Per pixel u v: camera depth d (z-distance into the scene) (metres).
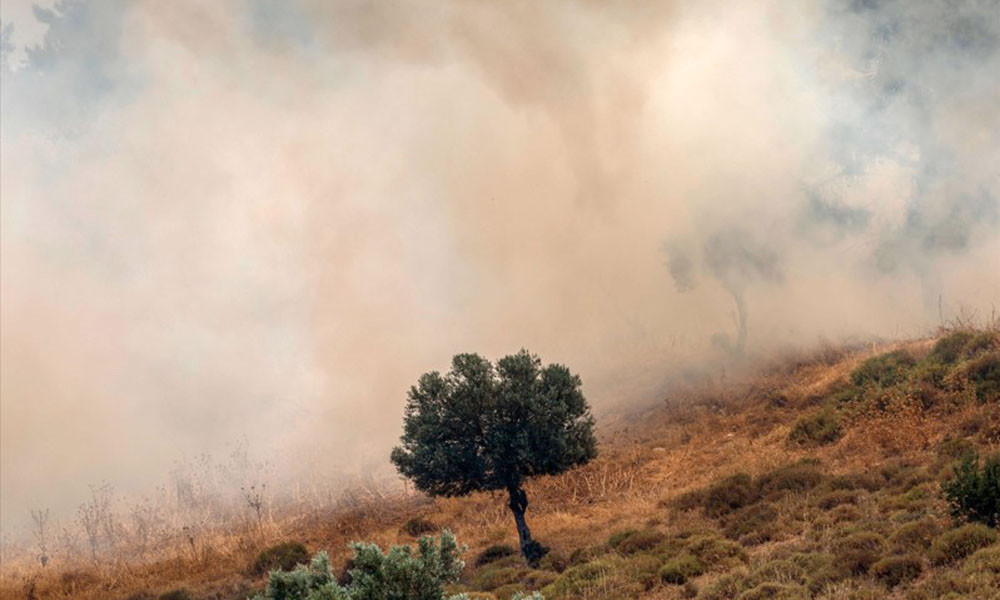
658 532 15.91
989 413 16.50
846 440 18.31
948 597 10.09
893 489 14.84
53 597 18.91
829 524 14.06
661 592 13.22
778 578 12.08
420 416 18.02
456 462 17.52
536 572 15.32
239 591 17.19
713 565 13.62
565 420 18.03
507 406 17.47
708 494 17.06
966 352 19.62
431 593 8.66
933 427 17.23
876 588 10.98
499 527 19.47
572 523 18.66
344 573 16.58
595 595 13.41
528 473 17.70
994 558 10.75
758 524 15.04
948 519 12.56
